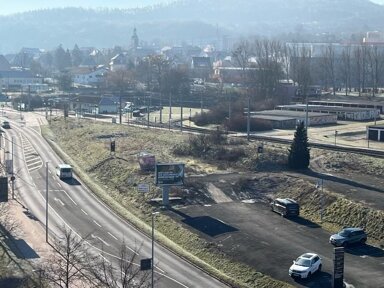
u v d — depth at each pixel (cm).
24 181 8900
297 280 5206
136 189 8175
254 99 17900
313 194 7381
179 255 5919
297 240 6169
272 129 12738
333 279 4944
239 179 8244
